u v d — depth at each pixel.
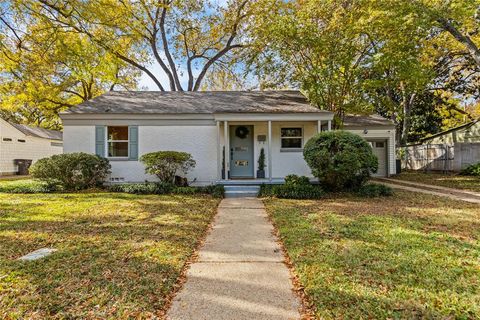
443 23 11.41
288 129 11.61
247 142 11.69
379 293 2.94
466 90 20.84
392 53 10.78
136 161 10.83
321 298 2.87
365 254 3.97
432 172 17.23
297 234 4.95
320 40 10.96
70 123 10.62
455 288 3.03
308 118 10.50
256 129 11.60
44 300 2.82
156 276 3.38
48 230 5.21
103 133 10.68
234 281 3.34
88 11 8.95
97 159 9.98
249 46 15.52
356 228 5.22
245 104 11.64
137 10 12.75
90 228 5.36
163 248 4.31
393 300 2.80
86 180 10.03
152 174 10.46
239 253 4.27
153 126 10.87
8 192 9.52
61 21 8.88
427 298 2.84
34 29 9.31
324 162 8.74
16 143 19.62
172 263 3.77
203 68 20.72
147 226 5.53
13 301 2.79
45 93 16.12
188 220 6.04
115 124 10.73
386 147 15.65
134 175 10.84
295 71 12.38
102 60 9.68
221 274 3.53
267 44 12.36
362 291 2.98
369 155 8.86
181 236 4.94
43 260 3.80
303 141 11.59
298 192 8.59
